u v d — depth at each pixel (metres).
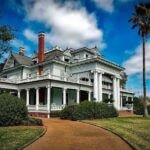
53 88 39.91
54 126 19.09
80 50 46.53
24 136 13.09
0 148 10.30
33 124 18.97
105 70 44.22
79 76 43.66
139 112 46.03
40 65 44.09
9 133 14.02
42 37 45.09
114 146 11.30
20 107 18.97
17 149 10.21
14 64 48.84
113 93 47.25
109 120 25.22
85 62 42.38
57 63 42.47
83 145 11.46
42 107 33.75
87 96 44.38
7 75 50.47
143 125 20.62
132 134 14.70
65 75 43.81
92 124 20.67
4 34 25.77
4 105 18.17
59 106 34.28
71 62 45.03
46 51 48.53
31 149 10.50
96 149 10.66
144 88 33.88
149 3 34.66
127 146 11.34
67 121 24.14
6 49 26.73
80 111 26.14
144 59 34.44
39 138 13.12
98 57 41.34
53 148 10.75
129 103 54.47
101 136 14.04
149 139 13.20
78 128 17.83
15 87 41.12
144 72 34.16
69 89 39.69
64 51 45.62
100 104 29.45
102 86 45.56
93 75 41.72
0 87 39.03
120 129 16.95
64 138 13.25
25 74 46.19
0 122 17.66
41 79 35.28
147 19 35.19
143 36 35.09
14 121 18.33
